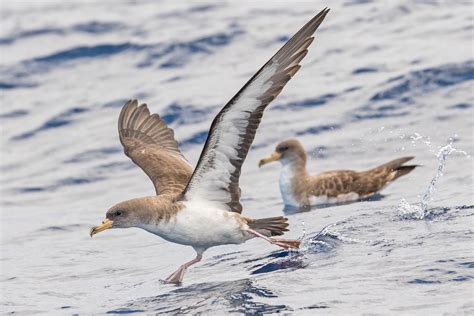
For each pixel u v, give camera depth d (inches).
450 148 673.0
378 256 444.5
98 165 759.1
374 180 636.1
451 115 741.9
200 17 1003.9
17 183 739.4
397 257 437.1
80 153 778.2
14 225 648.4
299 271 441.7
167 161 490.6
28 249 583.8
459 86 780.6
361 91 799.7
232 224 446.3
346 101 792.3
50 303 458.3
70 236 610.2
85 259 548.1
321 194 637.3
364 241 474.0
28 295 476.1
